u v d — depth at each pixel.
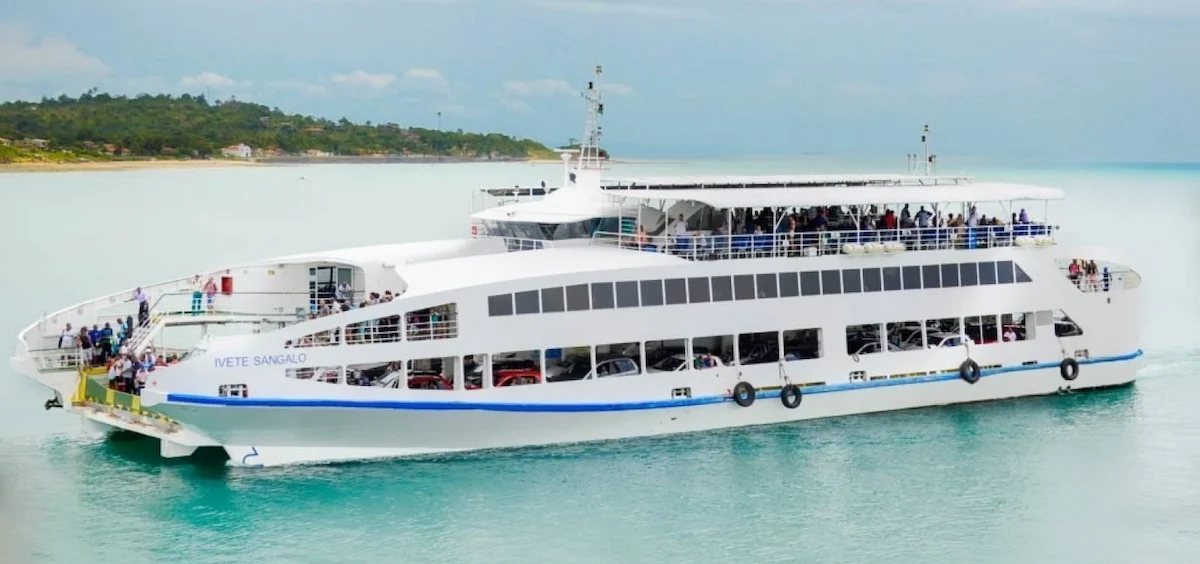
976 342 58.75
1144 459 51.97
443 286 49.00
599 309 50.41
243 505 45.78
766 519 45.53
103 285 99.12
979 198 58.88
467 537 43.56
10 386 63.72
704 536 44.03
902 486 48.75
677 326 51.69
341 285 55.97
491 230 61.12
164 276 104.62
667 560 42.09
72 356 51.88
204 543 42.94
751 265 52.94
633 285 50.97
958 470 50.41
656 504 46.50
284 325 54.00
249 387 46.25
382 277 55.16
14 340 75.12
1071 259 62.19
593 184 58.84
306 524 44.38
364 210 179.75
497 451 50.28
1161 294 97.06
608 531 44.22
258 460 48.09
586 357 53.56
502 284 48.88
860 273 55.03
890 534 44.47
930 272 56.53
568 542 43.31
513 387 49.31
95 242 132.38
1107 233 143.25
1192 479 49.81
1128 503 47.50
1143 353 67.62
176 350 53.81
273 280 56.41
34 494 46.94
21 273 106.31
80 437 54.03
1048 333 59.72
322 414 47.06
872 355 55.53
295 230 146.50
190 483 47.59
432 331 48.12
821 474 49.62
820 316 54.28
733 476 49.22
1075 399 59.94
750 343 56.22
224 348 46.12
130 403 49.28
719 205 53.09
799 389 53.88
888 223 59.59
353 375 48.00
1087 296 60.44
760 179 59.47
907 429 54.91
